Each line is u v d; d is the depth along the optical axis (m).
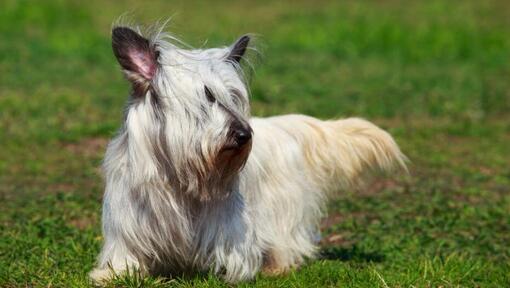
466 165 16.52
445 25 34.19
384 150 10.46
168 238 8.67
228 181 8.55
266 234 9.41
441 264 9.80
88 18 34.03
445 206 13.23
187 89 8.26
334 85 24.19
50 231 11.10
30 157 16.12
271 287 8.81
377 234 11.62
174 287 8.66
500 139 18.91
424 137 18.72
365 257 10.46
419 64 28.86
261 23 34.50
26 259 9.89
